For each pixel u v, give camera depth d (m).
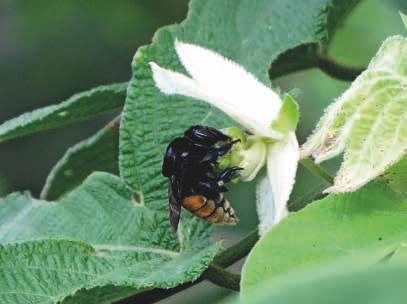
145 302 0.39
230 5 0.44
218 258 0.40
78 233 0.41
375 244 0.31
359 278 0.22
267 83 0.44
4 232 0.43
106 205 0.42
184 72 0.43
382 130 0.33
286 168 0.35
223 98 0.36
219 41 0.44
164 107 0.42
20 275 0.37
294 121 0.35
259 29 0.44
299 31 0.44
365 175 0.33
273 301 0.22
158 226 0.41
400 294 0.21
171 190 0.39
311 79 0.58
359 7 0.50
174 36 0.43
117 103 0.46
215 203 0.39
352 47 0.50
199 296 0.57
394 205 0.32
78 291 0.36
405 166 0.33
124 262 0.39
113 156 0.50
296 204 0.38
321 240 0.31
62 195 0.50
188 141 0.38
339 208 0.32
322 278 0.22
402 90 0.34
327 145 0.34
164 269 0.36
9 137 0.47
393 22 0.52
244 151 0.36
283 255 0.31
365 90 0.34
